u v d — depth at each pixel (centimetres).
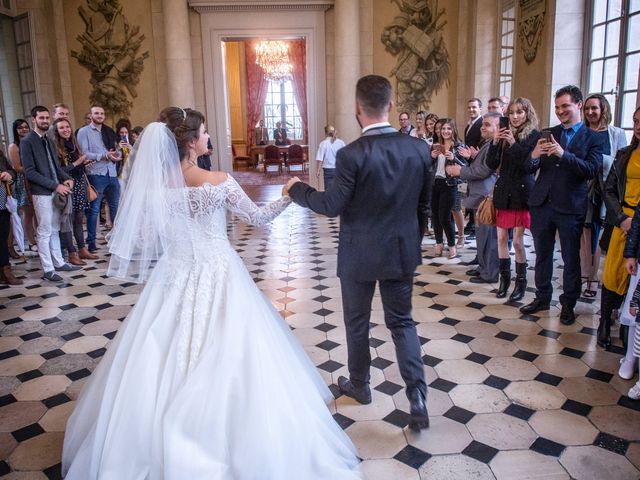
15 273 636
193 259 252
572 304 430
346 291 295
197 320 239
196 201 248
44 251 596
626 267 330
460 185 679
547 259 446
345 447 260
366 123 278
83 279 607
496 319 450
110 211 779
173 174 247
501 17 993
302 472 228
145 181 246
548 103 771
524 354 382
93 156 721
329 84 1191
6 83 1094
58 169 609
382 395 332
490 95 1055
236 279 252
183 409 216
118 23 1123
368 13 1130
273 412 225
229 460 214
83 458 237
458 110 1141
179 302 247
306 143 2205
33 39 1084
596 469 258
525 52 860
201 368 226
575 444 278
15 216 707
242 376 226
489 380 347
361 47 1143
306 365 299
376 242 277
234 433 217
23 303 527
